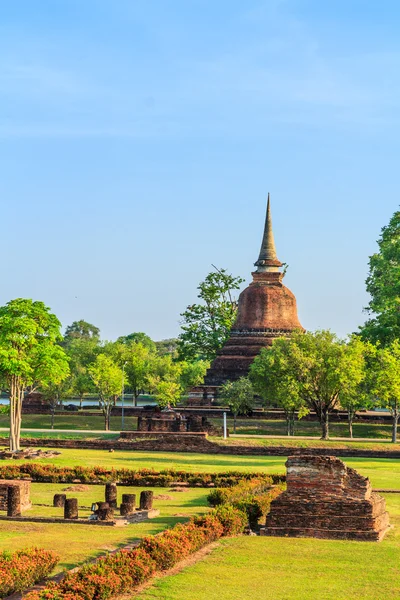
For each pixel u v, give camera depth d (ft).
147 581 112.27
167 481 219.00
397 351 329.11
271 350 343.46
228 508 150.51
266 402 399.24
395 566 123.34
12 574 107.55
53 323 300.61
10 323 285.84
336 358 322.96
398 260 411.13
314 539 141.38
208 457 295.48
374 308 424.46
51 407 422.82
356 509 143.64
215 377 426.92
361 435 355.97
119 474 222.48
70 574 106.11
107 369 382.63
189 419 359.66
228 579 114.83
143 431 343.05
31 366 292.81
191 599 104.99
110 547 133.39
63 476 222.28
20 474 222.89
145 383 467.93
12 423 292.20
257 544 136.67
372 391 314.35
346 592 109.91
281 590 110.11
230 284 483.10
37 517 160.45
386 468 258.57
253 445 308.19
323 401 334.85
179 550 121.70
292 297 447.83
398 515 167.94
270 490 186.60
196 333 479.00
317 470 146.20
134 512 166.50
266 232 459.73
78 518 160.97
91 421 405.80
